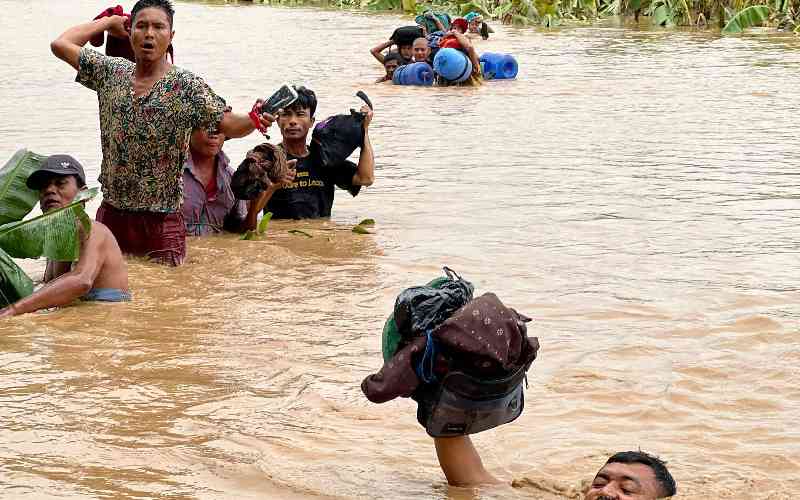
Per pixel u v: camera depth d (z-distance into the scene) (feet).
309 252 29.27
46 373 19.47
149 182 27.78
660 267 27.02
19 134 44.86
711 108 54.19
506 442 16.71
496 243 29.66
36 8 130.11
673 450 16.31
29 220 23.70
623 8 113.29
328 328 22.52
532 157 42.29
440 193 36.32
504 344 15.05
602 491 13.55
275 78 65.67
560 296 24.62
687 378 19.39
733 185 36.73
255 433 16.96
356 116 34.06
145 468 15.49
